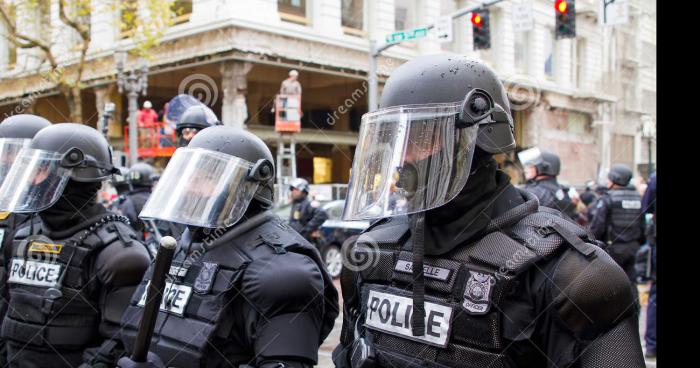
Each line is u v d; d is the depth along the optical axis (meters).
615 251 6.18
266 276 2.04
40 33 13.38
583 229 1.65
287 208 11.27
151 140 12.24
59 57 13.99
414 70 1.80
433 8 15.74
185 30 13.53
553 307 1.51
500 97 1.81
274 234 2.23
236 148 2.32
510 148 1.77
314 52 14.14
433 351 1.65
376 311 1.81
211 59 13.30
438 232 1.76
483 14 9.96
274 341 1.99
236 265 2.11
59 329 2.66
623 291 1.51
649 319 5.47
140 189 6.25
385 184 1.73
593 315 1.49
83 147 2.88
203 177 2.26
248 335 2.06
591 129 20.83
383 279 1.86
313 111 15.98
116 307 2.58
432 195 1.67
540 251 1.56
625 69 21.86
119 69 11.67
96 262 2.65
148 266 2.63
